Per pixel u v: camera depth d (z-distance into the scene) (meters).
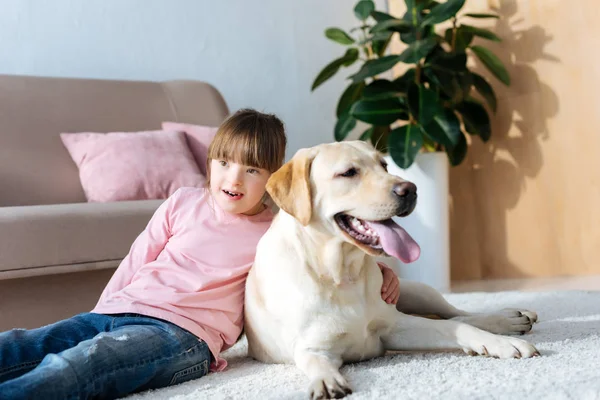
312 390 1.24
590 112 3.18
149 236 1.76
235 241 1.71
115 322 1.51
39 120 3.01
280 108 4.00
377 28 3.23
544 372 1.28
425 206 3.29
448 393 1.17
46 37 3.37
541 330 1.79
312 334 1.46
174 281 1.62
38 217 2.18
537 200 3.45
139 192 2.79
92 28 3.48
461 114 3.42
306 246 1.49
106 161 2.85
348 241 1.43
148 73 3.62
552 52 3.32
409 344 1.57
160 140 2.97
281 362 1.60
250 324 1.65
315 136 4.11
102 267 2.31
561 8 3.27
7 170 2.83
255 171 1.68
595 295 2.42
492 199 3.68
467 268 3.86
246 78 3.90
